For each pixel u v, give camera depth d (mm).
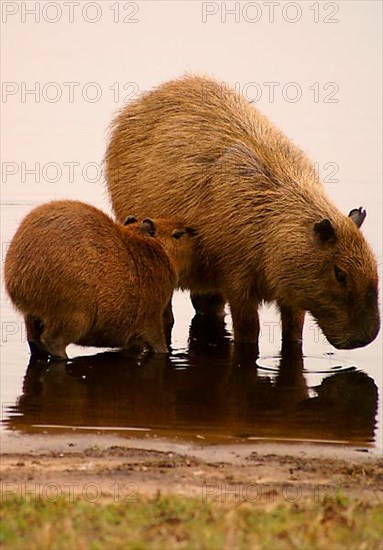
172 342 23109
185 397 19547
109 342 21672
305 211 21516
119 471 15078
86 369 21031
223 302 24797
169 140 23453
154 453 16078
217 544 11867
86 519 12727
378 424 18188
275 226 21594
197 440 16953
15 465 15312
